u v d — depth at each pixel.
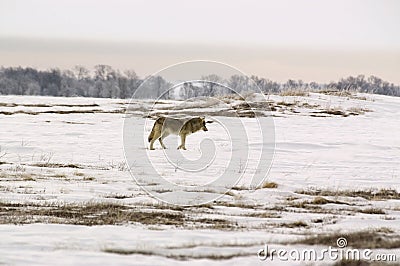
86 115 74.94
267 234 22.31
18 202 28.36
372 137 61.81
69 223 23.81
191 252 18.84
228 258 18.23
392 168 44.06
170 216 25.83
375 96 93.94
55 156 46.06
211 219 25.38
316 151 51.53
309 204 29.84
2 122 67.19
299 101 83.06
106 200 29.47
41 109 80.56
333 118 74.94
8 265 16.86
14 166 40.50
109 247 19.34
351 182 37.47
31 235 21.28
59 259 17.67
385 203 30.77
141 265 17.12
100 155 46.94
